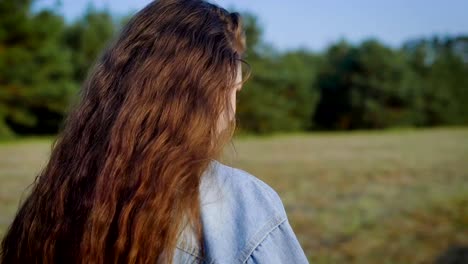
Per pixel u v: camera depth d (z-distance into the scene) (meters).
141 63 0.81
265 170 10.77
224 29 0.85
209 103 0.78
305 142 22.62
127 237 0.71
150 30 0.84
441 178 9.29
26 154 14.06
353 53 38.62
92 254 0.73
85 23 28.41
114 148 0.76
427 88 40.22
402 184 8.48
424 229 5.06
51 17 22.47
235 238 0.71
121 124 0.77
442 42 44.66
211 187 0.74
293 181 8.95
